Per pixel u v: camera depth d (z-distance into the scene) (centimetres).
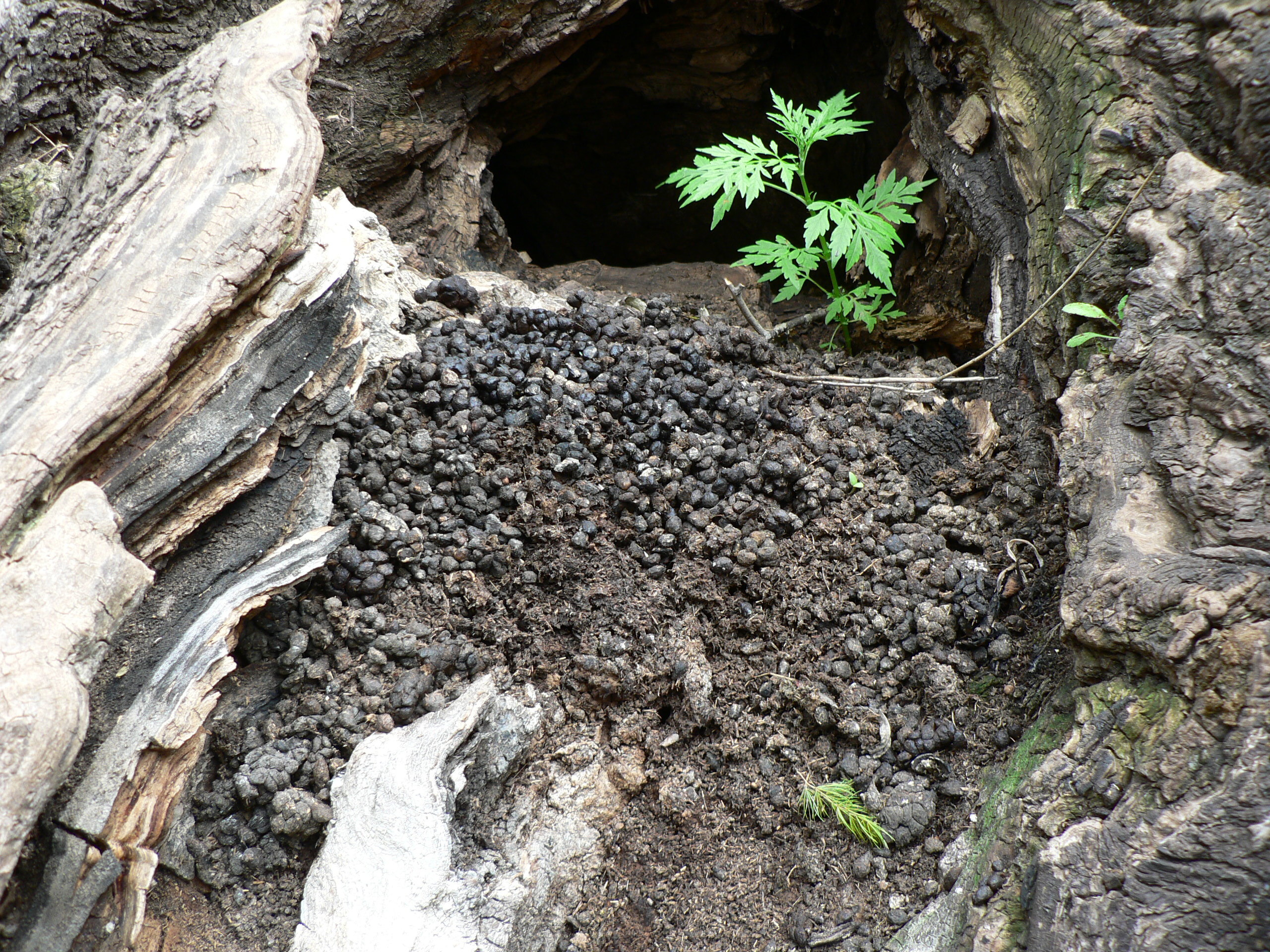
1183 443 70
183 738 71
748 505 85
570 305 96
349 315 79
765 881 77
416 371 85
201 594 73
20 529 66
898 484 86
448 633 80
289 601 78
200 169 77
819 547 84
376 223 93
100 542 66
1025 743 74
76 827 67
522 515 83
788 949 75
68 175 82
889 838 75
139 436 71
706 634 82
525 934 73
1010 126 86
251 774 74
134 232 74
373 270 88
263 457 76
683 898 77
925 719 78
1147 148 77
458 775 74
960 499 86
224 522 75
